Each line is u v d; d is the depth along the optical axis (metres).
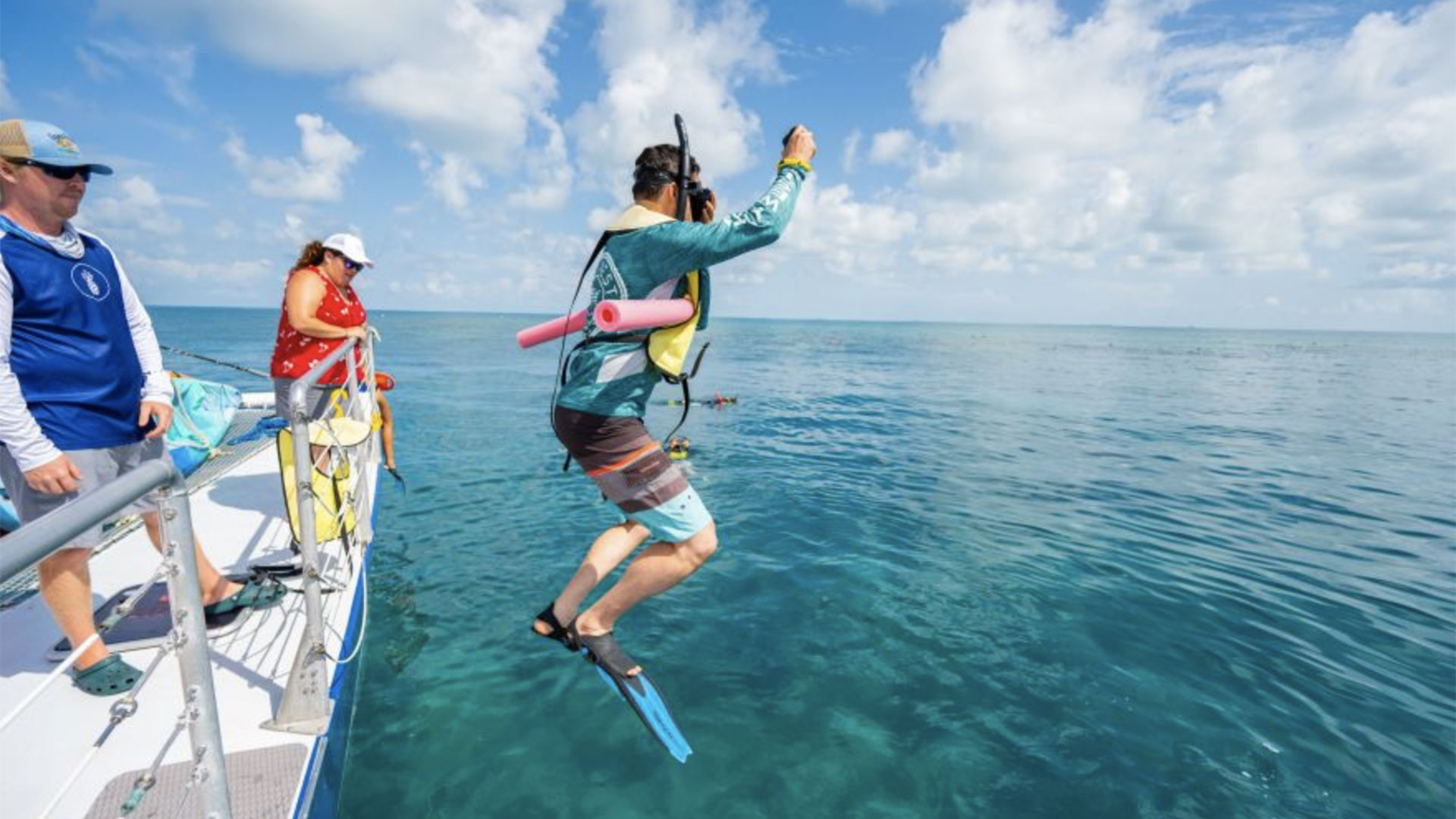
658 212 2.46
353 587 3.95
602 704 4.14
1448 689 4.59
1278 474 11.52
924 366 38.91
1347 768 3.77
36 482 2.47
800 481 9.92
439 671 4.43
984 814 3.38
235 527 4.92
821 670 4.59
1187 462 12.36
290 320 4.76
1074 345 86.81
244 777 2.41
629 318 2.05
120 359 2.84
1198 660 4.88
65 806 2.22
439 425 13.95
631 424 2.45
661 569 2.56
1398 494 10.31
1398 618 5.69
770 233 2.25
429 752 3.65
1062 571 6.49
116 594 3.67
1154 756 3.83
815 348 57.09
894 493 9.36
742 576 6.13
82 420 2.70
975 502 8.98
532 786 3.45
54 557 2.67
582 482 9.37
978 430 15.51
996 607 5.62
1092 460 12.23
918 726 4.04
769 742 3.85
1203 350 80.62
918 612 5.50
